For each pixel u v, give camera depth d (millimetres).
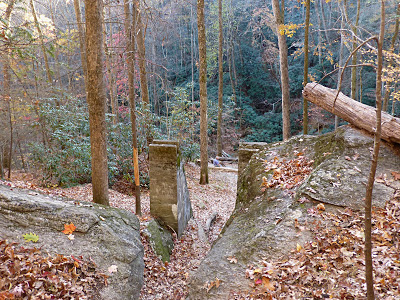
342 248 3439
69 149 9039
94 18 5059
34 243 4066
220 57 17750
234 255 3820
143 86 12250
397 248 3318
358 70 16547
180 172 7660
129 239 5074
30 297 3303
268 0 30828
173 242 6875
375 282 2943
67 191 8312
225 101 28688
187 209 8602
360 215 3822
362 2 19656
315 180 4473
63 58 15742
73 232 4512
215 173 15383
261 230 4070
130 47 5746
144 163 11031
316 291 3031
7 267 3455
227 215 10305
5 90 8672
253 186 5449
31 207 4492
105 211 5414
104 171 5789
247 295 3227
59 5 19547
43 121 9453
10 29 5801
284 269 3402
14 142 11398
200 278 3607
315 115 24281
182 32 30219
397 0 12570
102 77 5379
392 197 4023
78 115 9930
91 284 3920
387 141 4961
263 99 30750
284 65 9398
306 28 7973
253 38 28062
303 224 3893
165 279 5238
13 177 10922
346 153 4918
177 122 14125
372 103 23578
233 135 25469
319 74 27031
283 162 5645
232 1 30766
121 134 10922
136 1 5617
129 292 4242
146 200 8922
